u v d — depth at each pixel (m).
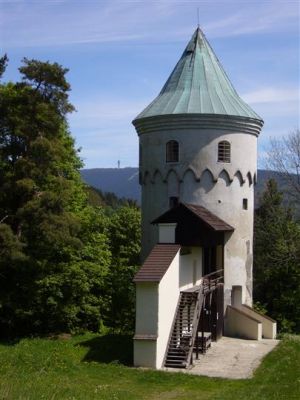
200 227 32.88
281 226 54.19
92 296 40.84
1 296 35.62
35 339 34.84
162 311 28.50
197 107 37.41
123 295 46.97
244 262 38.59
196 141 37.38
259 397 21.75
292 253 50.91
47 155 32.91
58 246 35.56
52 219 32.28
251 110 39.59
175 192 37.66
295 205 55.44
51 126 33.53
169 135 37.84
